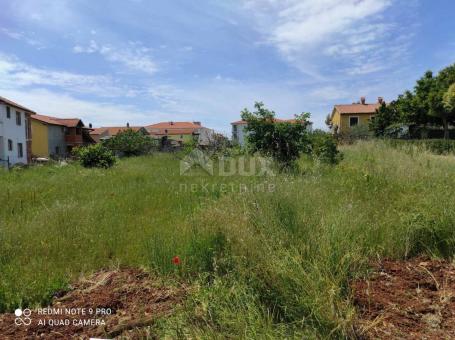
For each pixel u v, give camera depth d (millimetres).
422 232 3223
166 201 5637
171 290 2574
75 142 36875
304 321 1851
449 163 7754
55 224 4152
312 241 2541
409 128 25844
